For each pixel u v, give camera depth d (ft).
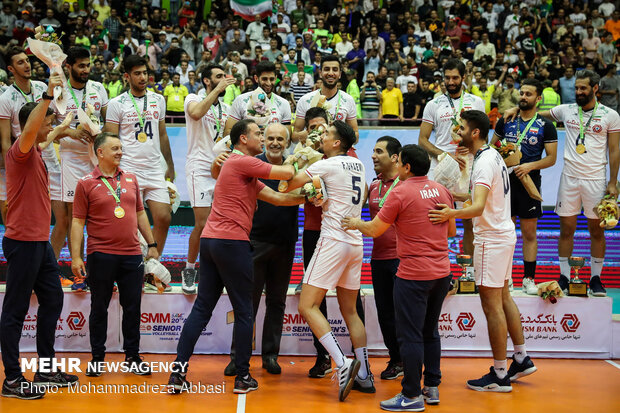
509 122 21.45
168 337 20.44
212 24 53.42
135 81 20.68
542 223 35.50
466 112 17.04
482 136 16.98
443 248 15.61
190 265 21.11
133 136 20.79
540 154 21.11
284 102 21.85
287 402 15.98
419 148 15.58
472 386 17.43
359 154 38.29
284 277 18.56
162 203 21.03
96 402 15.65
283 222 18.11
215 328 20.52
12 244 15.80
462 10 55.21
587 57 51.19
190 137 21.12
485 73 44.93
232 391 16.76
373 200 18.26
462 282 20.68
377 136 38.50
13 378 15.88
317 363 18.25
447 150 21.57
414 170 15.60
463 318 20.51
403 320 15.39
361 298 20.47
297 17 54.70
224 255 16.14
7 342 15.75
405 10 55.01
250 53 47.83
